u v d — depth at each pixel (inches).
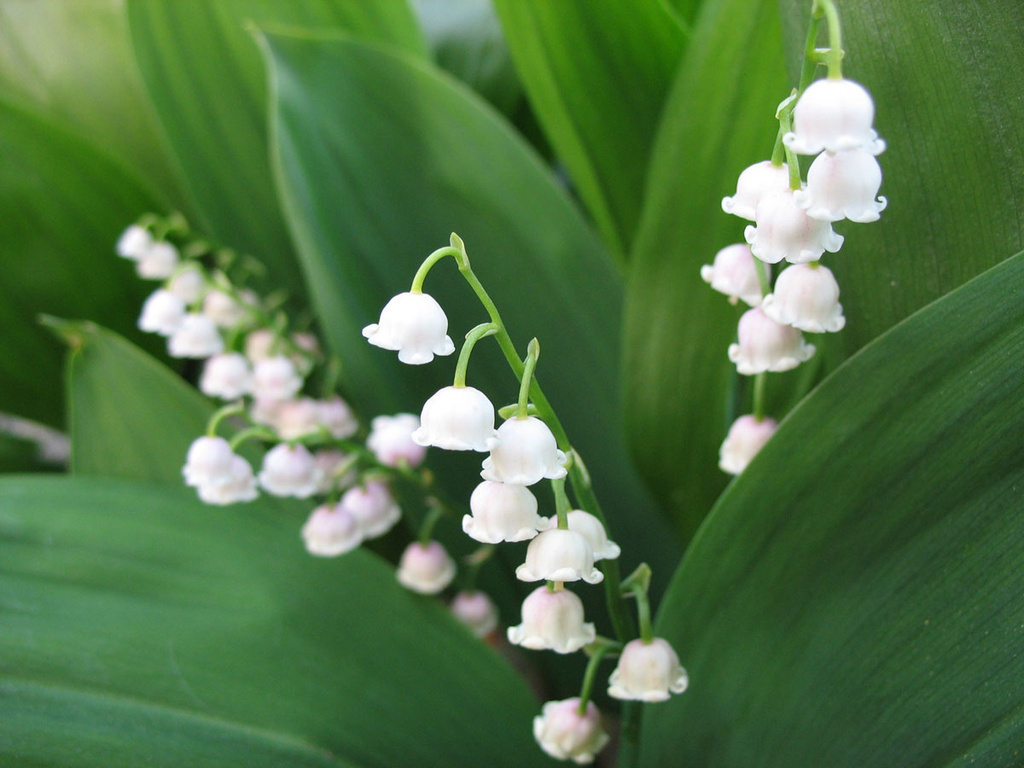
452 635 6.9
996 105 5.0
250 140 9.2
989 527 4.9
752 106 6.1
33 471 10.7
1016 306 4.7
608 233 8.4
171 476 7.6
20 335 9.9
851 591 5.2
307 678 6.4
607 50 7.2
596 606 7.6
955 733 5.0
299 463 6.8
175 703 6.0
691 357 6.6
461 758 6.4
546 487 7.6
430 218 7.6
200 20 8.8
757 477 5.2
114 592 6.6
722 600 5.5
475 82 10.0
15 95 10.4
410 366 7.6
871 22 5.1
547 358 7.6
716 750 5.8
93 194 9.6
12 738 5.7
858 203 4.3
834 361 6.0
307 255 7.3
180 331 8.1
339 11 9.0
